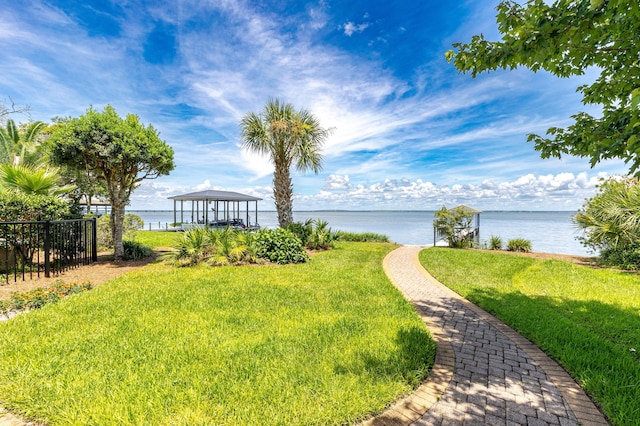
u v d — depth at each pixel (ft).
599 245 33.65
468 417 7.80
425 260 35.55
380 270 28.50
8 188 27.48
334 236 45.73
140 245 35.58
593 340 12.55
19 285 20.21
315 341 11.93
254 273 24.98
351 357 10.61
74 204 32.73
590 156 10.42
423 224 173.37
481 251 45.21
